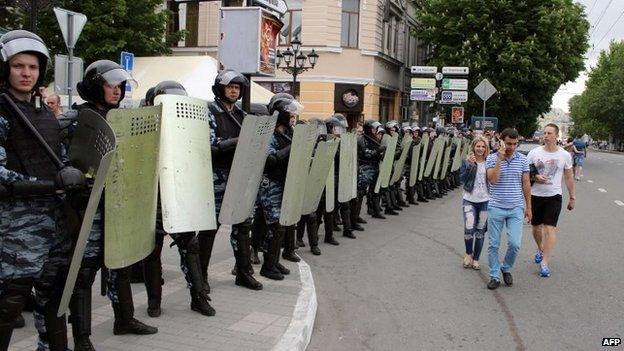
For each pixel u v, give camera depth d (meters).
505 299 6.33
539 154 7.43
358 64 26.25
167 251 7.56
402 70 31.86
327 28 25.45
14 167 3.13
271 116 5.43
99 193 3.12
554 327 5.44
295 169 6.09
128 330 4.45
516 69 29.05
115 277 4.38
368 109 26.70
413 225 11.09
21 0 10.30
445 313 5.81
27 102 3.24
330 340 4.98
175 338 4.42
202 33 26.62
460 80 22.81
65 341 3.49
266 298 5.55
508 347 4.91
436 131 16.55
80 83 3.96
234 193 5.22
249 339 4.45
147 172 4.07
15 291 3.14
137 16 17.38
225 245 8.11
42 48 3.18
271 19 9.18
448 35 30.41
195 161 4.77
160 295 4.95
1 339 3.19
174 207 4.60
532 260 8.30
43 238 3.19
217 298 5.51
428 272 7.49
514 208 6.76
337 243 9.03
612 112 67.94
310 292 5.79
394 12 29.36
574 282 7.07
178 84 5.07
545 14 28.61
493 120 28.12
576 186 20.94
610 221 12.16
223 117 5.46
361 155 10.17
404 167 13.52
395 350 4.79
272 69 9.46
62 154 3.43
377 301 6.18
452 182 18.45
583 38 31.38
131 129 3.82
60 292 3.39
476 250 7.72
